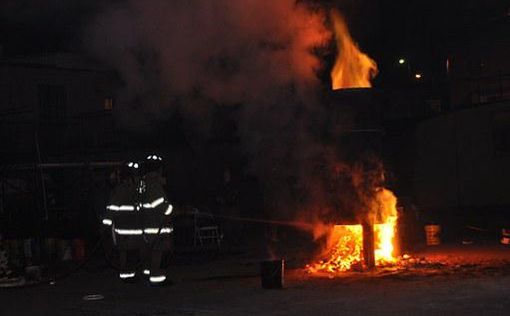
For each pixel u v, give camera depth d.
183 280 13.98
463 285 11.88
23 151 30.56
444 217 29.61
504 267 14.16
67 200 23.83
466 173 28.67
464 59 39.00
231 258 18.20
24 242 18.55
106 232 14.73
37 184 22.66
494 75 37.06
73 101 32.19
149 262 13.91
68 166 22.61
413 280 12.66
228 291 12.20
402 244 19.39
